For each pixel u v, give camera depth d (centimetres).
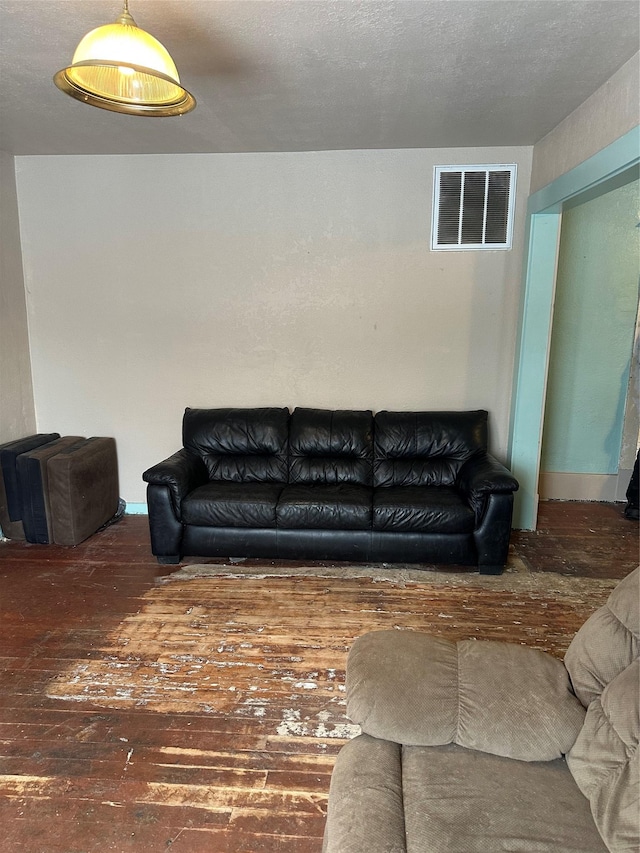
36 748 182
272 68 232
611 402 420
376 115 290
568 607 273
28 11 188
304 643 242
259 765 175
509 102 272
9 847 147
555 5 185
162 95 171
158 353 392
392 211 362
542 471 433
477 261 364
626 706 110
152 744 184
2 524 354
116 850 147
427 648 138
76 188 373
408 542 308
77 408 404
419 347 379
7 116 292
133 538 362
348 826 101
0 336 363
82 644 241
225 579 303
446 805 106
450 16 192
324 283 375
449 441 352
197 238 375
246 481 357
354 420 362
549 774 116
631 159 220
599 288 405
